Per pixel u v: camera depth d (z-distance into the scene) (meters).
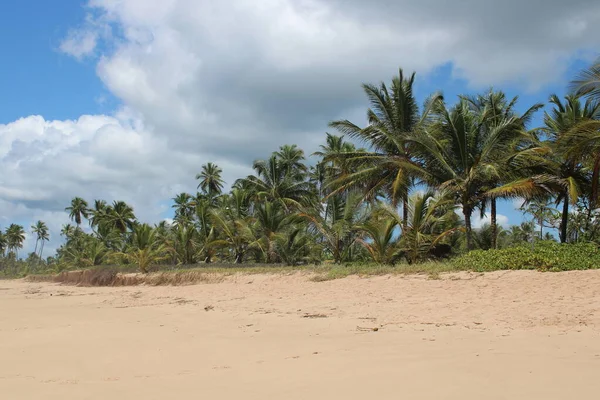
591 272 12.18
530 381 4.33
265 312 11.72
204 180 60.91
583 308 8.95
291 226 25.98
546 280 12.09
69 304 16.73
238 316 11.18
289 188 37.75
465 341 6.70
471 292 12.02
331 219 23.50
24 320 11.84
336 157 22.80
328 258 25.39
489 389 4.12
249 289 17.97
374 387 4.43
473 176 17.64
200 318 11.10
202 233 34.06
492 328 7.79
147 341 8.16
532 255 14.12
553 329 7.37
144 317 11.71
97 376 5.81
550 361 5.14
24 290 28.48
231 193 37.69
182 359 6.69
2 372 6.12
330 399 4.12
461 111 18.84
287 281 18.61
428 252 19.30
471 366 5.03
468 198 18.53
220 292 17.98
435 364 5.24
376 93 22.55
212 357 6.73
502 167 18.05
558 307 9.26
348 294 13.95
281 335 8.30
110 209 64.56
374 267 17.97
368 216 21.66
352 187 22.61
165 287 22.30
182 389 4.81
